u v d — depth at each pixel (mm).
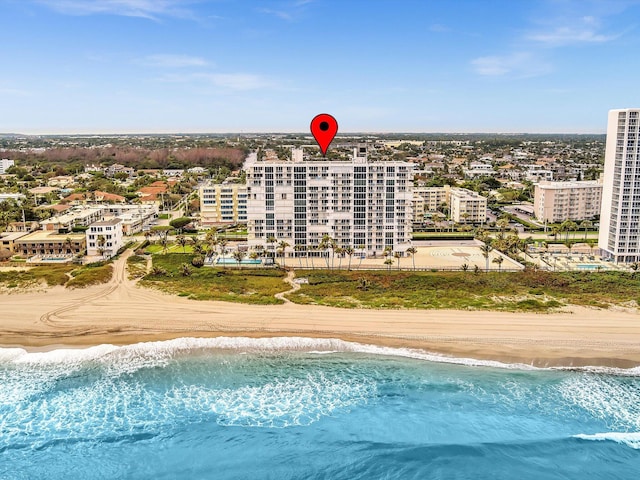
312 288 165875
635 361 120062
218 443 95750
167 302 153250
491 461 91188
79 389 110688
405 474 88438
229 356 123562
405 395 109438
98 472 88750
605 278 174375
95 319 140625
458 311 145875
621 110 193500
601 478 87750
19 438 96438
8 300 154250
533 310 146125
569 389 111062
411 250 199625
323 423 101312
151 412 103875
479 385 112500
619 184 196875
